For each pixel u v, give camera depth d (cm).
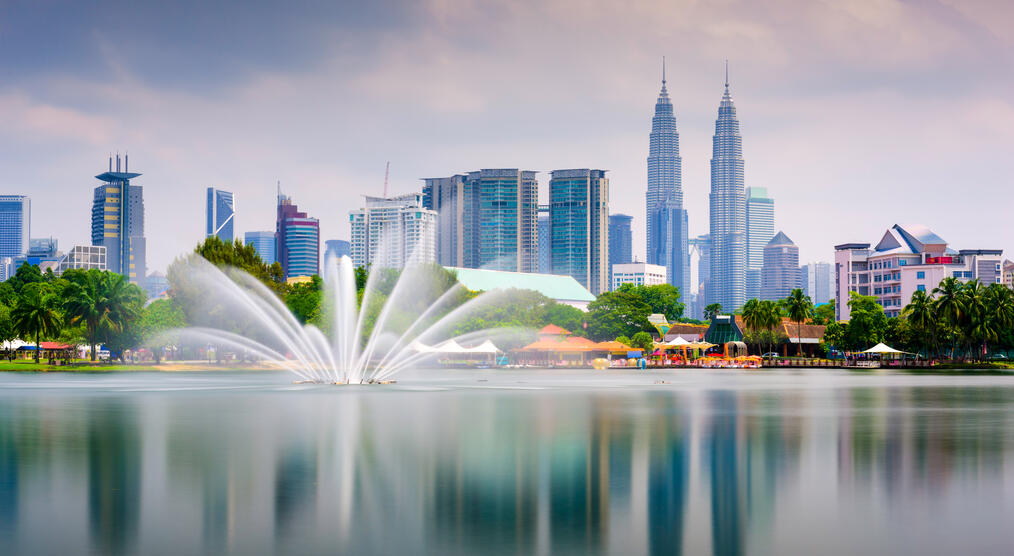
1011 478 2953
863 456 3503
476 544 2033
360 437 4091
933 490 2731
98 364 15438
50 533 2130
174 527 2188
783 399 7319
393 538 2083
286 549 1986
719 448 3741
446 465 3191
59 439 4003
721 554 1955
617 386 9725
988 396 7856
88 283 15400
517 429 4503
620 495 2614
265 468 3100
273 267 17125
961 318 19762
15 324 16462
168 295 15650
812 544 2047
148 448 3659
